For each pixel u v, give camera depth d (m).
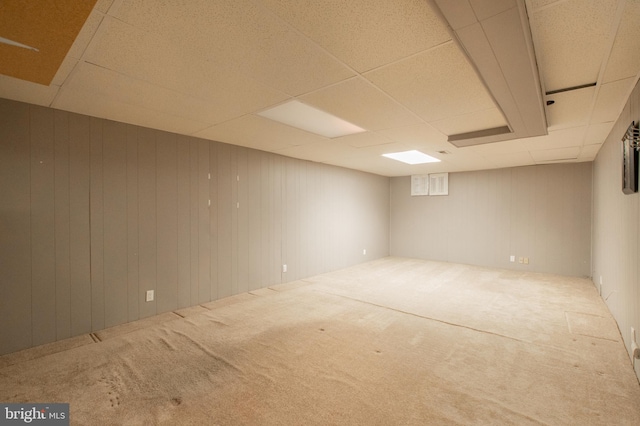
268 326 3.07
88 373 2.17
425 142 3.85
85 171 2.85
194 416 1.74
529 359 2.40
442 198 6.89
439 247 6.95
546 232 5.61
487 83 1.86
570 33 1.52
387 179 7.69
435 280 5.11
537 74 1.83
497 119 2.88
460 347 2.62
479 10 1.21
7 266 2.45
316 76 2.02
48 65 1.80
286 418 1.73
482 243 6.34
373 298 4.06
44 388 1.99
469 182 6.50
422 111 2.67
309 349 2.57
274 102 2.49
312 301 3.92
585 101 2.40
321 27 1.48
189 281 3.67
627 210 2.48
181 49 1.68
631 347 2.32
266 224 4.62
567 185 5.42
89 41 1.59
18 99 2.44
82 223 2.84
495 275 5.47
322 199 5.68
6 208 2.44
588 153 4.50
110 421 1.69
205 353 2.48
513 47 1.47
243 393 1.96
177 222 3.55
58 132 2.69
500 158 4.98
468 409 1.81
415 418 1.73
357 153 4.66
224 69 1.92
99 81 2.09
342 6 1.33
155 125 3.20
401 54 1.73
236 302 3.86
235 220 4.18
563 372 2.20
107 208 3.00
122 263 3.10
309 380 2.11
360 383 2.07
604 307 3.65
